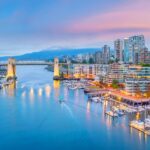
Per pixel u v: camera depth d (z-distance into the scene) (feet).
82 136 627.05
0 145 587.27
